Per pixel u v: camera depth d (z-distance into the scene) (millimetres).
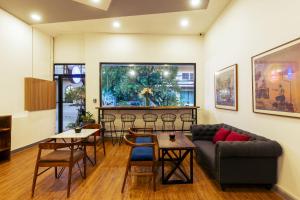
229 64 4430
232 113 4293
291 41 2506
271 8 2934
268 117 3025
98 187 3023
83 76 6719
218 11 4809
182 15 5004
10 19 4707
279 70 2734
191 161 3166
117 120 6418
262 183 2842
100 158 4434
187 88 6695
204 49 6457
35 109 5375
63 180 3275
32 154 4688
